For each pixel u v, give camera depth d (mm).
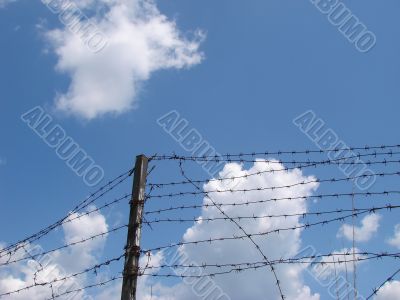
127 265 7586
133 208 7977
